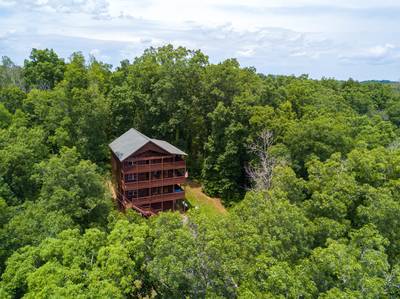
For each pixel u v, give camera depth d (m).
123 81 46.72
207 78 42.44
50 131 35.88
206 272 13.49
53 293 12.70
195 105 43.22
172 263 13.31
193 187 41.38
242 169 40.25
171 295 14.41
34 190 27.12
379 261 13.81
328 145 30.38
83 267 15.01
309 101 44.72
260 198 17.86
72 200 22.03
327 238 15.80
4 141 28.70
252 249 14.23
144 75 42.91
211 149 39.97
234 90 42.66
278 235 15.02
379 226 17.44
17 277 14.85
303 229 15.87
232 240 14.78
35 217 19.98
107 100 41.72
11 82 47.91
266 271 12.73
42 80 47.34
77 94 35.34
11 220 19.66
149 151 33.16
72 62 45.19
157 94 42.25
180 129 45.12
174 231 15.23
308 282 13.02
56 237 18.05
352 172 20.77
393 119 59.09
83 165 23.95
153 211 33.25
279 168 23.30
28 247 16.69
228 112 39.12
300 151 31.45
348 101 61.59
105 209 24.06
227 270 13.25
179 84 42.19
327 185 19.62
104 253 15.12
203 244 13.99
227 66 42.34
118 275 14.03
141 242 15.25
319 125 30.72
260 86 42.62
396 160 21.19
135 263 15.02
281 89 43.75
